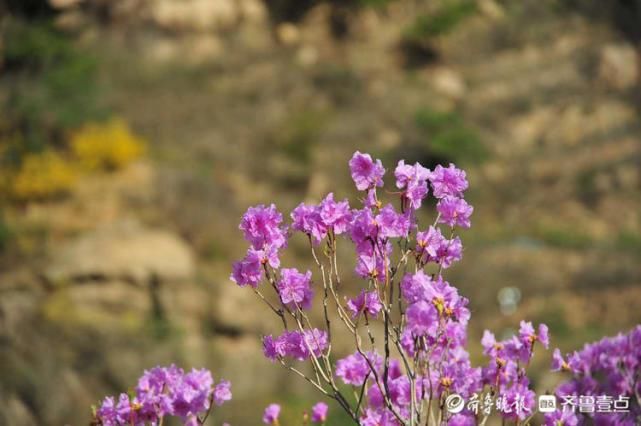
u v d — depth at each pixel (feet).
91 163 70.28
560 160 96.37
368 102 96.43
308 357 10.88
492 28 111.75
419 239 10.62
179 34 98.94
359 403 10.57
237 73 96.63
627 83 107.45
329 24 107.14
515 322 61.31
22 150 72.54
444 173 10.69
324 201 10.55
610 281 64.59
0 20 91.50
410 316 9.86
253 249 10.71
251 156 84.17
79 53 89.86
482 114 102.01
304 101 94.99
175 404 10.96
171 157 78.74
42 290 48.19
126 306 47.98
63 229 62.54
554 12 114.93
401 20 110.32
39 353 41.65
